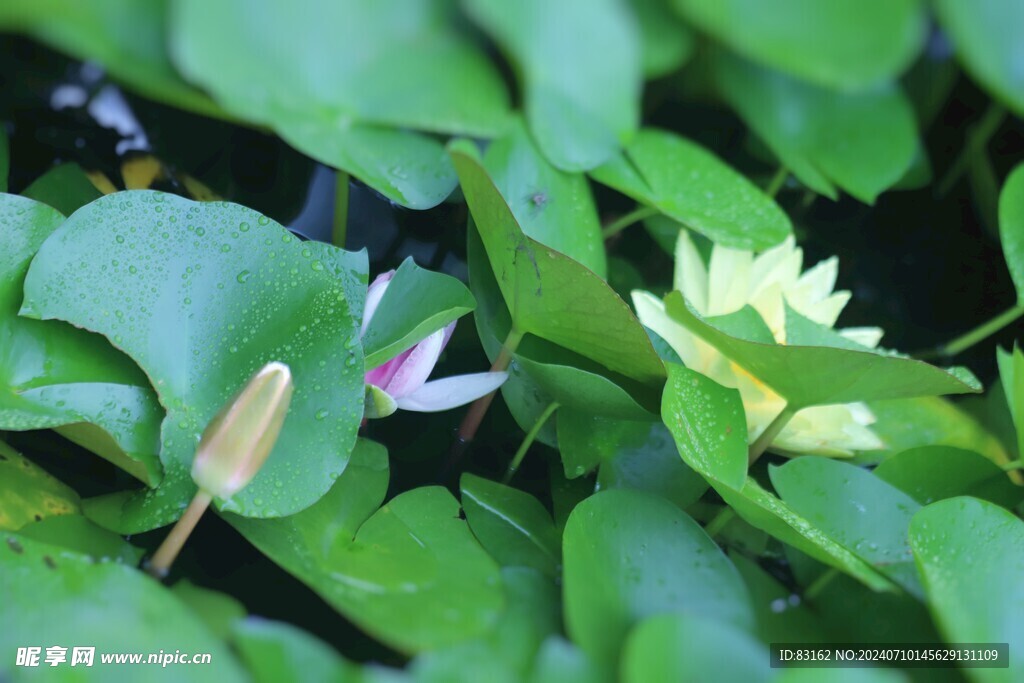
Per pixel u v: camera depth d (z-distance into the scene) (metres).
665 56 1.26
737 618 1.03
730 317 1.13
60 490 1.05
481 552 1.06
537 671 0.99
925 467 1.13
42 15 1.11
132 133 1.21
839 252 1.29
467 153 1.05
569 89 1.21
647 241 1.26
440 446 1.13
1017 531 1.06
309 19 1.14
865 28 1.25
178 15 1.11
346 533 1.05
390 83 1.16
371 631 1.00
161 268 1.06
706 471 1.06
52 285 1.04
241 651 0.98
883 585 1.04
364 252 1.11
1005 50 1.27
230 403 1.00
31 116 1.19
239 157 1.22
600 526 1.05
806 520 1.07
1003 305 1.26
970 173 1.34
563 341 1.11
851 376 1.08
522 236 1.06
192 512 1.02
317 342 1.06
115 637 0.97
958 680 1.03
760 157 1.33
